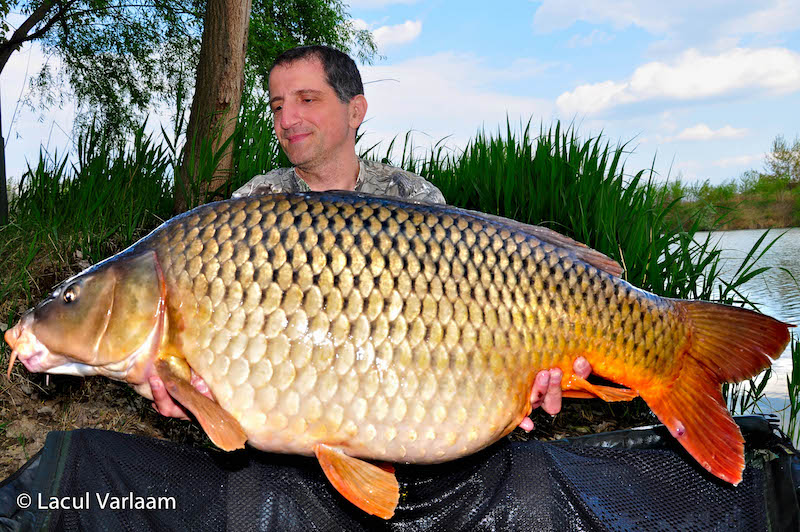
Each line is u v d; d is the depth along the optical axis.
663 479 2.13
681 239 3.93
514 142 4.65
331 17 14.27
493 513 2.04
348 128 2.42
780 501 2.06
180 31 11.76
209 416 1.50
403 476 2.10
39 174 4.84
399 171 2.60
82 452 1.95
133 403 3.33
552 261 1.63
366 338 1.52
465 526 2.05
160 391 1.62
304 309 1.51
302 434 1.53
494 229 1.63
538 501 2.02
